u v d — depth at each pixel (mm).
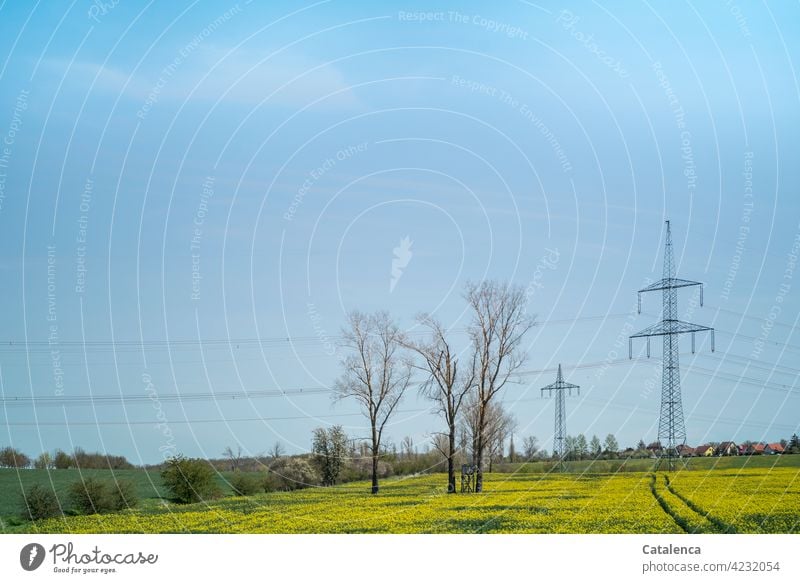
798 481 53000
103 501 41406
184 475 45125
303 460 56500
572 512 40625
